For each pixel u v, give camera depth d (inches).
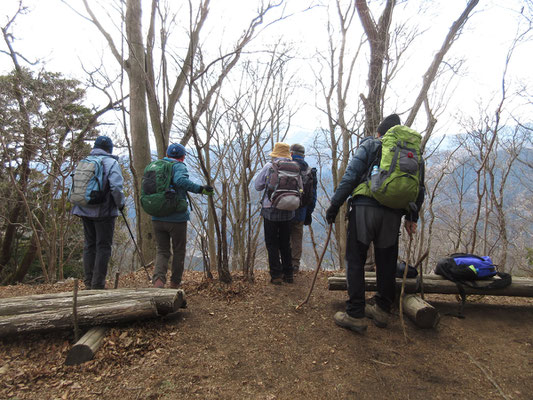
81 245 441.1
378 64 216.4
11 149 299.3
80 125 318.7
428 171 242.5
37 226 414.9
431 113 205.3
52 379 86.8
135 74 232.7
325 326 115.3
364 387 86.0
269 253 156.0
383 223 104.0
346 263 111.3
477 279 119.4
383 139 106.1
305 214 178.2
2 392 80.9
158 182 131.5
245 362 95.7
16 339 101.8
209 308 128.6
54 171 277.1
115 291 113.0
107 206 129.9
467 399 81.5
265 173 149.4
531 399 80.7
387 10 208.4
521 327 113.8
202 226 157.8
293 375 90.7
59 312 101.0
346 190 105.5
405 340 105.4
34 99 270.4
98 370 90.1
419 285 122.8
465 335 109.5
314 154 307.6
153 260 231.8
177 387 84.4
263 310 127.6
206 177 132.9
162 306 109.2
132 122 240.4
